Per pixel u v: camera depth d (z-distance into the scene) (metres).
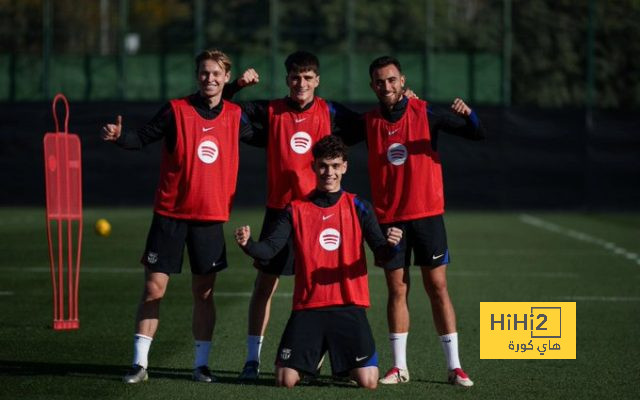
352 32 72.88
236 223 55.75
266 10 72.38
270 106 20.94
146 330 20.16
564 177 63.59
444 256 20.31
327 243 19.14
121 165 62.81
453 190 63.84
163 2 73.00
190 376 20.64
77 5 72.81
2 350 23.09
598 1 75.00
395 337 20.36
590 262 40.03
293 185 20.72
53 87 72.94
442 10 74.38
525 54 75.44
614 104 75.38
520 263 39.62
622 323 26.91
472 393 19.34
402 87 20.48
